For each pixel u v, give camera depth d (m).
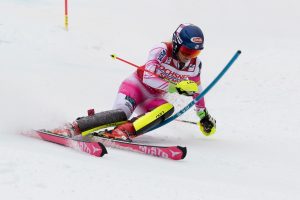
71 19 45.62
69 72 28.41
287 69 31.22
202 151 15.50
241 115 22.19
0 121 14.88
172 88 15.61
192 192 10.29
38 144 13.48
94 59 33.69
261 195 10.81
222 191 10.77
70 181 9.91
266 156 15.57
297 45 39.56
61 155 12.14
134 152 14.24
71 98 22.38
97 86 26.08
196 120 20.80
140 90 16.58
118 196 9.39
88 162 11.73
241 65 32.47
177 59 15.98
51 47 35.00
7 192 8.97
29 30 38.38
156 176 11.31
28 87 22.77
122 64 33.25
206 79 29.80
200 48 15.46
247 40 41.66
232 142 17.42
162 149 13.80
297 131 19.73
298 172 13.84
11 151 11.49
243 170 13.56
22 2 52.69
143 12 54.62
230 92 26.75
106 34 41.47
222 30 46.34
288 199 10.73
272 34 44.62
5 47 32.91
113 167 11.59
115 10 54.28
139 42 40.19
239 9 58.00
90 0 59.88
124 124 15.21
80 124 14.77
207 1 62.59
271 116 22.08
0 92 18.98
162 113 15.46
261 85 27.91
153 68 15.88
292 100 25.08
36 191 9.16
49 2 55.28
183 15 54.09
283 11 57.03
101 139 15.08
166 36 43.34
